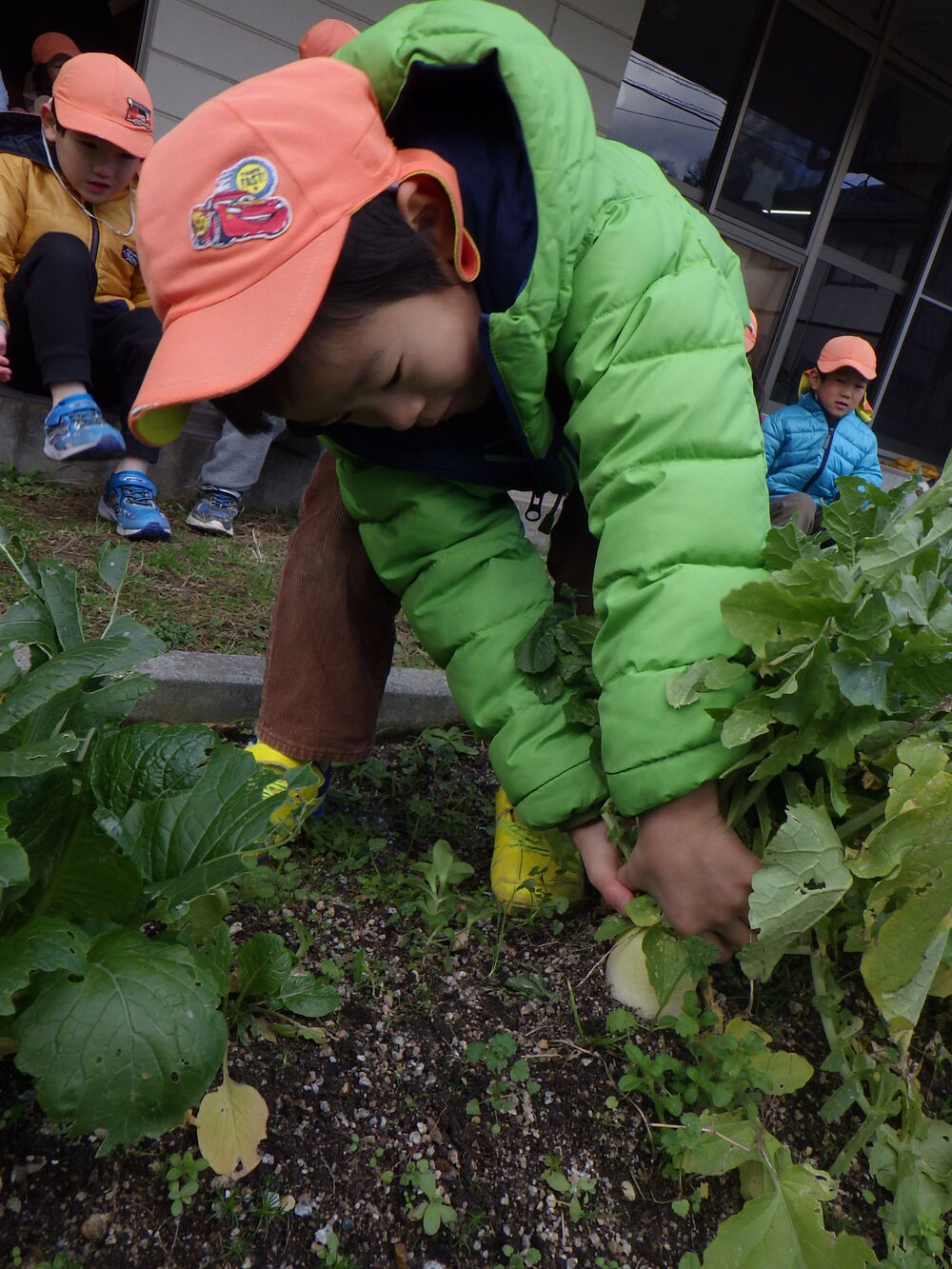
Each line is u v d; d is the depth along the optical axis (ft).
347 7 14.25
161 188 3.74
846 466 14.67
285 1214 3.53
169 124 13.74
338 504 5.31
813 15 19.63
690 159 20.08
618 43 16.65
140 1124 2.99
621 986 4.59
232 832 3.60
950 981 4.19
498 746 4.60
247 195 3.55
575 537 5.80
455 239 3.72
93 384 11.30
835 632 3.73
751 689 3.84
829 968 4.32
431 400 4.07
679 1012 4.41
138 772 3.80
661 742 3.80
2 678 3.47
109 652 3.44
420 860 5.73
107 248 10.90
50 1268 3.11
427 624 4.81
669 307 4.01
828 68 20.38
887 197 22.48
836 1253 3.45
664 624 3.85
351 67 4.00
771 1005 4.60
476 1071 4.20
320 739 5.52
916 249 23.17
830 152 21.16
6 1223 3.23
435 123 4.09
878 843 3.57
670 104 19.45
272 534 11.94
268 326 3.43
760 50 19.43
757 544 4.01
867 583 3.80
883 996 3.71
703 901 3.94
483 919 5.16
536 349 4.00
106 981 3.12
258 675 7.04
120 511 10.30
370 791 6.47
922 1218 3.85
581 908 5.32
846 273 22.58
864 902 4.13
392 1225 3.61
